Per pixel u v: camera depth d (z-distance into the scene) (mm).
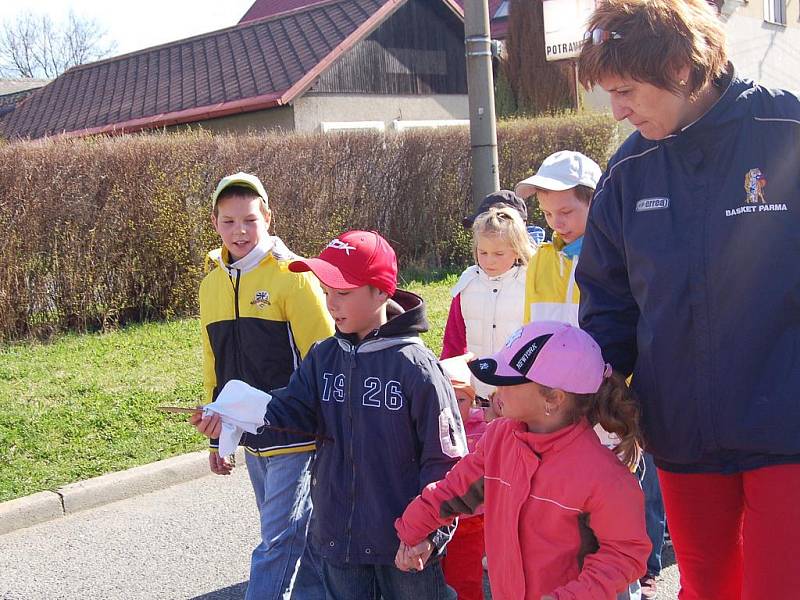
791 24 28922
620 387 2520
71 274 9672
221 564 4770
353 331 3119
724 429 2369
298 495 3488
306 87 18734
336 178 12367
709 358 2373
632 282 2543
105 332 9773
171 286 10406
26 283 9406
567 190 3508
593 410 2518
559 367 2451
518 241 4105
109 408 6980
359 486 3031
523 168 14570
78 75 25375
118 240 9969
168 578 4629
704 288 2359
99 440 6383
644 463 3711
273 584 3406
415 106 21469
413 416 2988
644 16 2238
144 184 10102
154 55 24031
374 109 20500
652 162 2488
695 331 2387
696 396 2406
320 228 12133
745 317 2322
